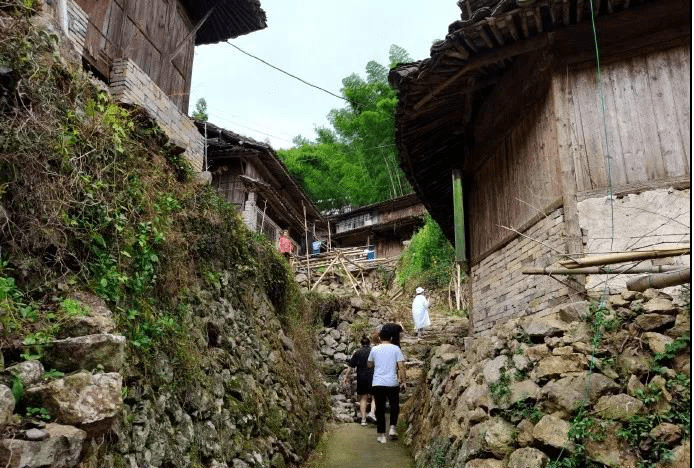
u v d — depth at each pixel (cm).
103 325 288
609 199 477
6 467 194
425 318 1193
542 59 536
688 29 488
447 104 685
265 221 1730
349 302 1404
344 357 1198
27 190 307
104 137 399
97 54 593
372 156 2808
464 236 737
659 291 405
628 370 357
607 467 313
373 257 2431
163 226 452
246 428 480
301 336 874
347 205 2947
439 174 881
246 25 946
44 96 344
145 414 329
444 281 1631
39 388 230
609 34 512
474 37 516
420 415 682
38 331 266
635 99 495
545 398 380
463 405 473
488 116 694
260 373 588
